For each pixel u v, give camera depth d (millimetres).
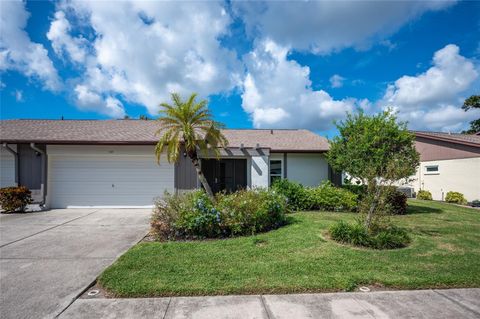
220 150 11828
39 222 8266
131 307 3049
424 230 6934
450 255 4793
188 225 6023
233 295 3340
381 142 9461
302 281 3648
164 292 3365
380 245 5211
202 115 9734
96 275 4004
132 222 8281
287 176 13641
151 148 11508
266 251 4973
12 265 4445
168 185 11531
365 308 3033
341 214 9219
